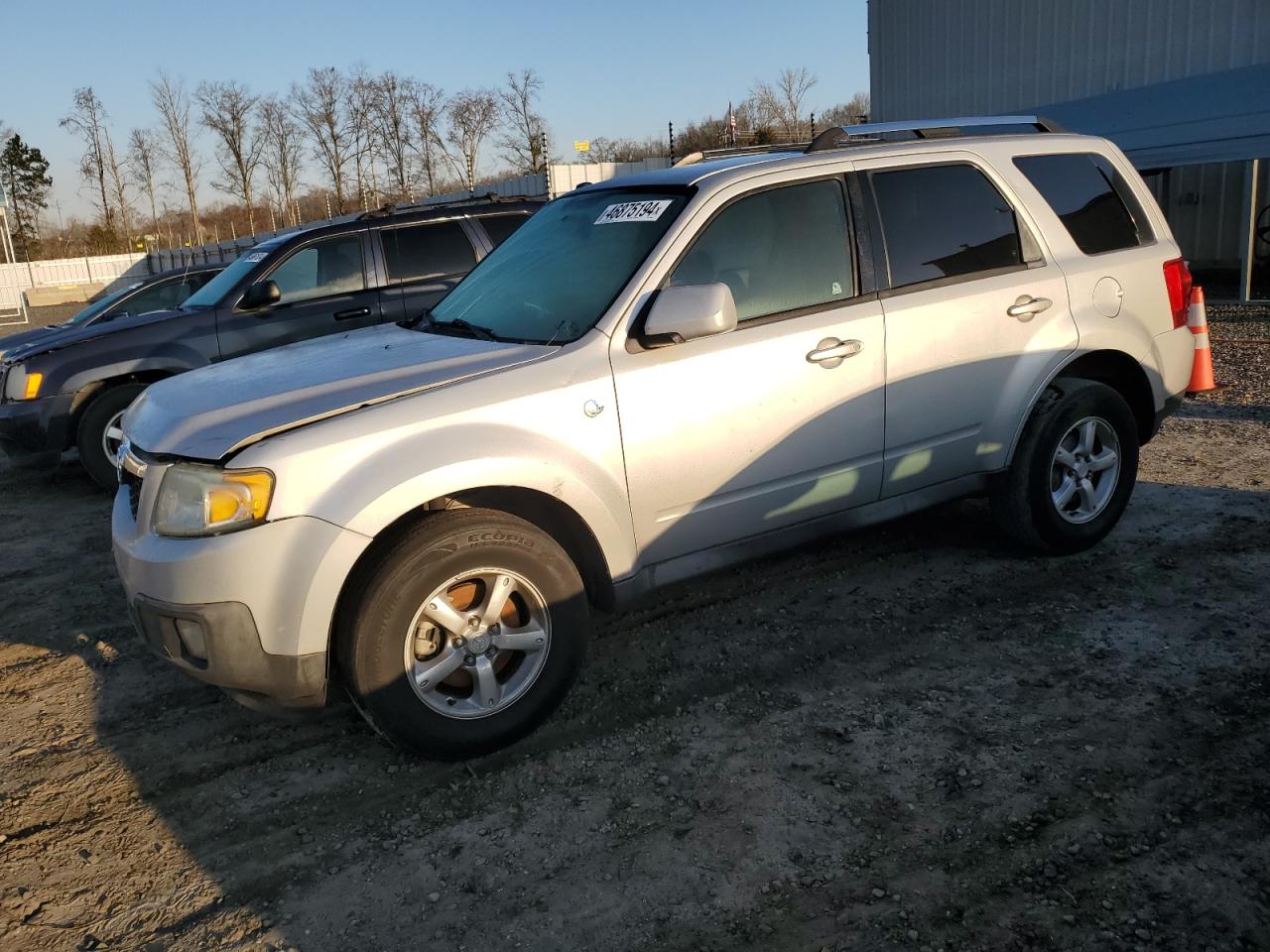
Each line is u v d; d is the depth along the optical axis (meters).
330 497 2.96
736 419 3.63
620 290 3.53
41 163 80.38
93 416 7.39
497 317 3.88
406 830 3.00
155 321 7.49
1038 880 2.59
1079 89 18.94
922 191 4.16
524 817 3.02
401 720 3.13
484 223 8.12
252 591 2.92
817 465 3.86
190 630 3.00
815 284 3.85
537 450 3.24
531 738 3.47
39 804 3.27
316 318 7.59
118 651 4.49
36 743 3.68
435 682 3.21
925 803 2.94
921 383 4.04
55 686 4.16
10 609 5.13
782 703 3.58
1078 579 4.46
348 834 3.00
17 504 7.52
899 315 3.96
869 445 3.97
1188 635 3.86
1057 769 3.06
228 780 3.34
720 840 2.84
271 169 64.50
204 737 3.65
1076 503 4.72
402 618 3.08
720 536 3.75
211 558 2.91
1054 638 3.93
